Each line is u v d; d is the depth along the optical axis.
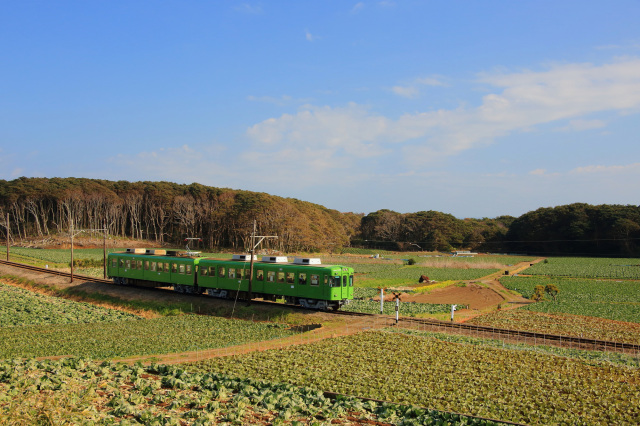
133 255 51.59
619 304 48.78
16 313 40.06
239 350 26.36
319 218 129.38
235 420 14.68
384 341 27.14
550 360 23.41
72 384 17.75
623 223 121.88
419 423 15.04
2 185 121.75
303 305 38.12
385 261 102.31
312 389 18.31
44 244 109.38
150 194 127.50
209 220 118.12
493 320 37.69
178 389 18.08
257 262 41.56
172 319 37.66
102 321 38.09
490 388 19.16
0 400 15.01
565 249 133.00
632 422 15.69
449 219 152.88
